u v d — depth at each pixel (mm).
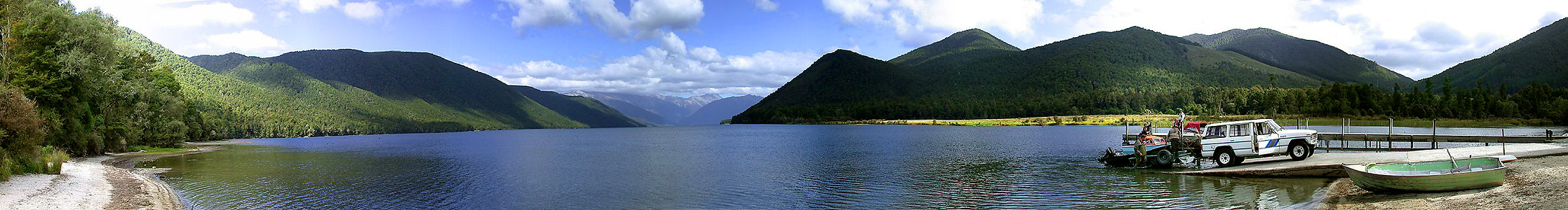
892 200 25578
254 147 88250
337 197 27500
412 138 163000
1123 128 153000
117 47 51594
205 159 54344
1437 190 18547
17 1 45156
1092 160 43156
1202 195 23516
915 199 25766
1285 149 30688
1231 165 30984
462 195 28781
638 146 88000
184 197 27031
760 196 27594
